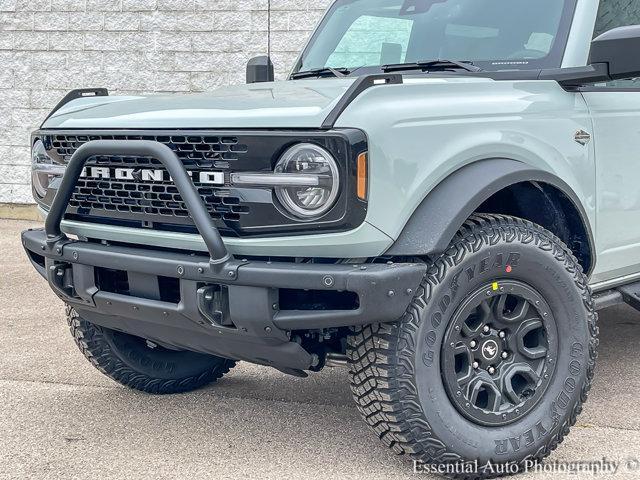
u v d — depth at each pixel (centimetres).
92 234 331
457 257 292
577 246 355
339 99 281
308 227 279
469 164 304
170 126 301
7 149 973
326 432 354
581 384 323
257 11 890
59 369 440
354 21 443
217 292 288
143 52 927
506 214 348
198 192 292
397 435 291
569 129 345
